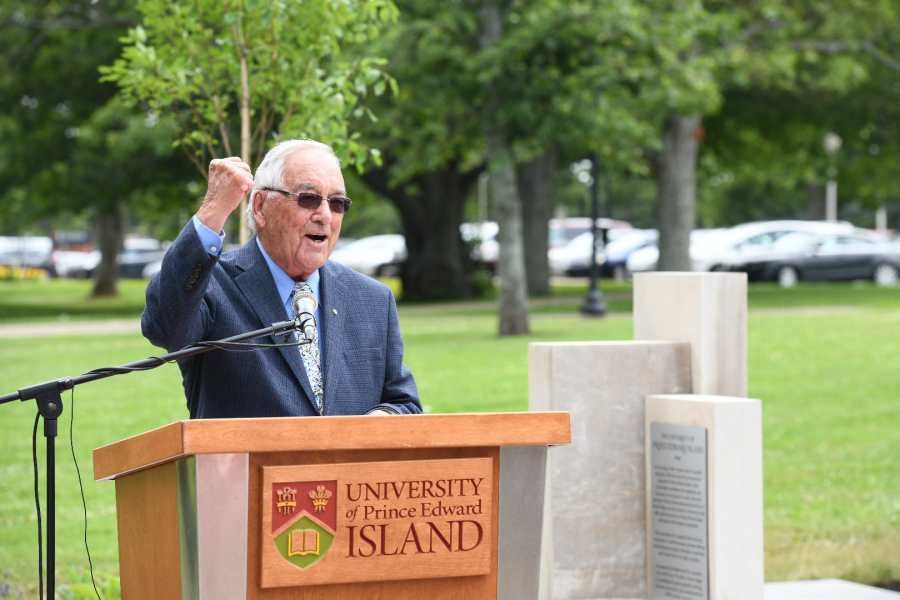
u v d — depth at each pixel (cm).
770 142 2881
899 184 2930
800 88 2433
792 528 678
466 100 1505
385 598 263
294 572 253
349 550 258
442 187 2880
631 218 6750
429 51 1436
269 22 594
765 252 3031
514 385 1165
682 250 2216
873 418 1027
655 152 2212
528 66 1528
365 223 5912
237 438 248
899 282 2989
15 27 2384
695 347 504
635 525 498
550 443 275
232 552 251
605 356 495
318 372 340
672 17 1552
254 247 348
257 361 328
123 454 271
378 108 1557
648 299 528
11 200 3003
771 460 871
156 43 625
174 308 302
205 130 652
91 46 2388
